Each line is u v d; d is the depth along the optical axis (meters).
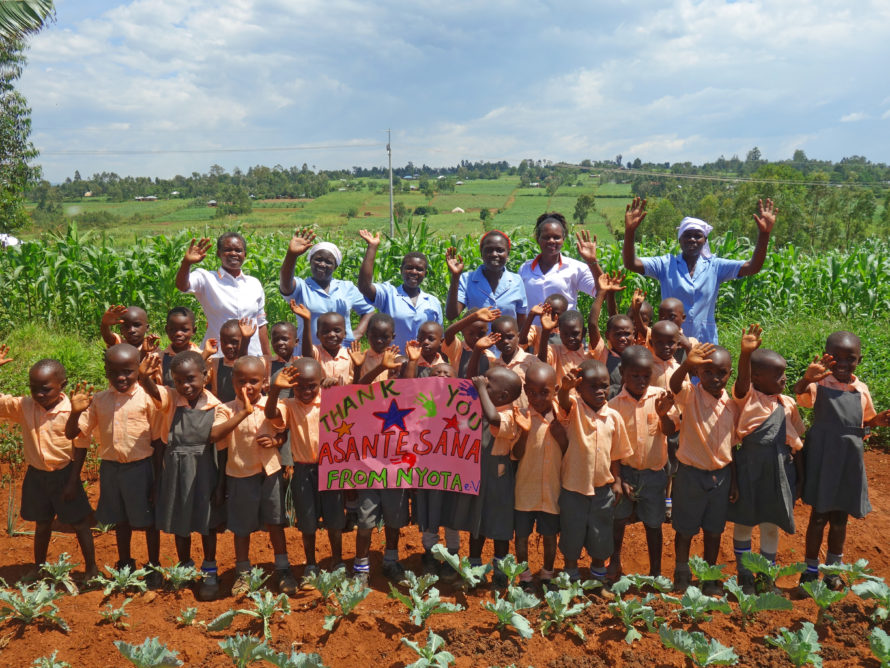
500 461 4.78
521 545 4.91
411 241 13.77
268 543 5.70
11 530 5.75
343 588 4.35
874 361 9.07
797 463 5.02
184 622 4.24
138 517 4.79
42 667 3.75
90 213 96.38
